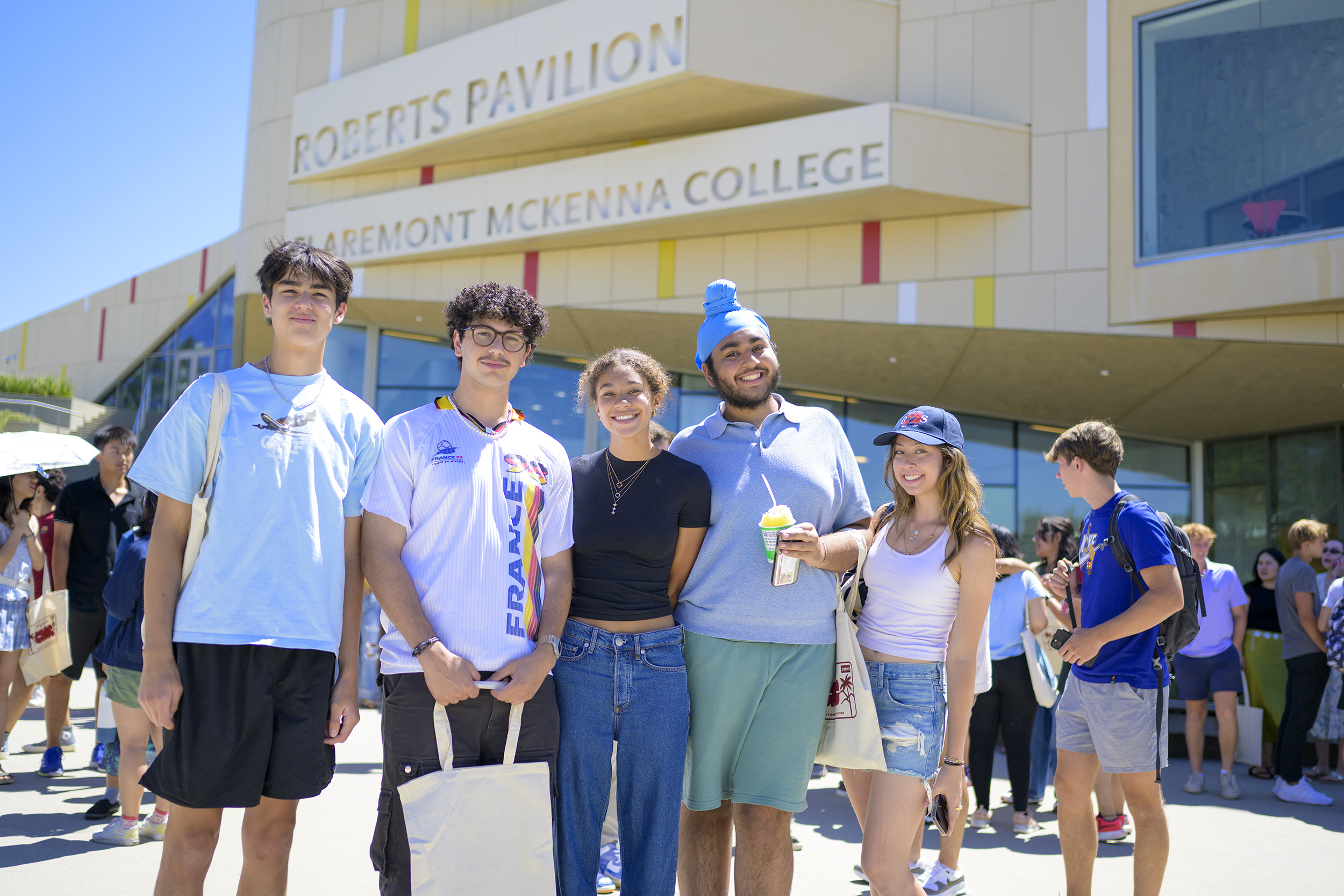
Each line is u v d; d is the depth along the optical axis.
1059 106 8.90
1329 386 9.59
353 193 11.38
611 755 2.83
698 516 3.03
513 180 10.21
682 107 9.33
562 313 10.52
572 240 10.13
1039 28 9.01
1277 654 8.11
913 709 2.99
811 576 3.08
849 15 9.19
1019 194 8.91
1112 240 8.66
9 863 4.04
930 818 5.54
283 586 2.47
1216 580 6.89
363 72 11.00
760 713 3.03
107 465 5.98
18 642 5.77
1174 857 4.85
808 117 8.81
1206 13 8.48
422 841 2.39
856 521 3.36
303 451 2.58
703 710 3.01
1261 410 10.80
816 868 4.51
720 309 3.37
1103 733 3.47
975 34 9.12
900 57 9.27
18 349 28.33
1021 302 8.88
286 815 2.59
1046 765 6.03
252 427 2.54
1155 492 12.75
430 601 2.61
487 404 2.83
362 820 5.06
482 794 2.46
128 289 25.72
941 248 9.16
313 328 2.64
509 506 2.72
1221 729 6.70
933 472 3.10
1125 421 12.06
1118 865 4.75
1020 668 5.53
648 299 10.09
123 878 3.85
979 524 3.04
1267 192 8.17
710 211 9.17
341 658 2.66
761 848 3.04
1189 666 6.89
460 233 10.45
